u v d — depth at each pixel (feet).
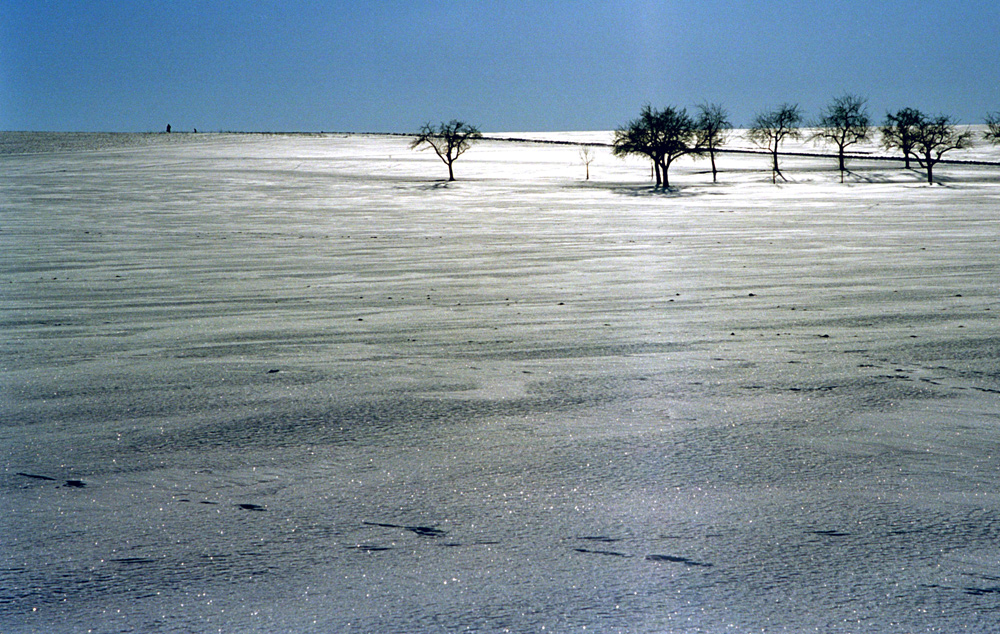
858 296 37.81
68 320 34.81
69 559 10.69
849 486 13.20
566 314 33.81
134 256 71.92
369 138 485.56
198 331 30.78
